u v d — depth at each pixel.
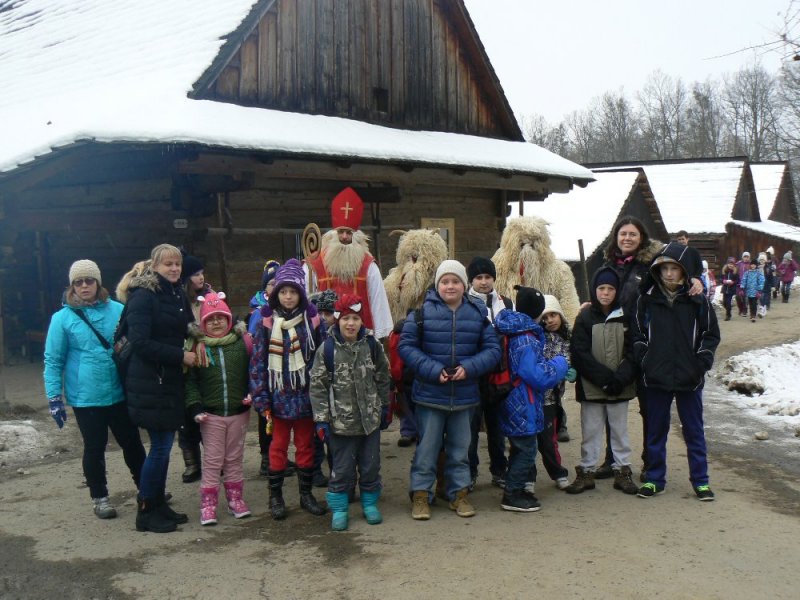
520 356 5.20
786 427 7.84
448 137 13.22
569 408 8.95
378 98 12.34
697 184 36.38
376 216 11.67
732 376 10.55
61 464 6.67
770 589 3.99
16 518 5.31
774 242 38.31
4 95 12.86
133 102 9.02
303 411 5.17
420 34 13.10
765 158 57.16
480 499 5.61
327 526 5.08
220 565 4.46
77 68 12.16
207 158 8.41
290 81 10.63
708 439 7.39
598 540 4.70
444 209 13.41
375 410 5.02
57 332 5.04
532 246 7.17
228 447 5.22
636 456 6.71
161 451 4.97
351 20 11.71
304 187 10.68
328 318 5.34
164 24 11.68
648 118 73.88
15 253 12.71
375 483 5.12
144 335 4.77
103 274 11.05
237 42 9.70
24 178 8.44
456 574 4.24
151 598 4.06
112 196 10.45
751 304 19.89
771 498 5.55
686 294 5.41
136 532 5.01
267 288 6.14
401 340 5.27
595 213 23.61
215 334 5.11
